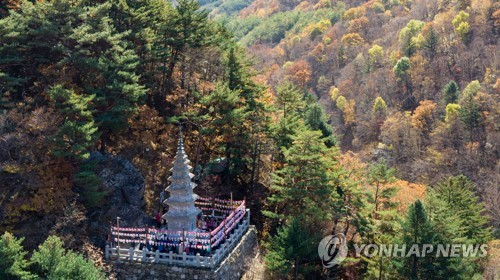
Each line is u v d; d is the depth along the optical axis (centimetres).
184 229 3569
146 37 5003
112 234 3569
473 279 3775
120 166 4141
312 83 12862
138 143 4634
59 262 2864
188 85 5300
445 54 11294
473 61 10744
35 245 3391
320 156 4134
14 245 2797
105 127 4269
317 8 17312
